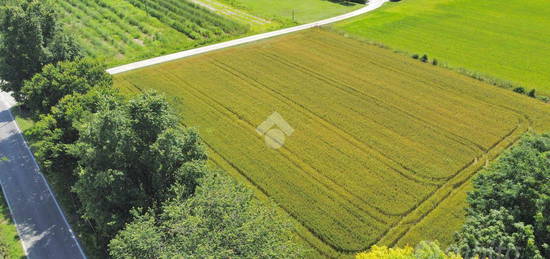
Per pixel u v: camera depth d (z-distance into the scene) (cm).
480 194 2923
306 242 3434
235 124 5047
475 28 8331
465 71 6391
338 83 6056
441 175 4188
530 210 2611
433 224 3588
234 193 2819
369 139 4778
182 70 6425
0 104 5609
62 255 3331
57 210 3809
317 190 3988
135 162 3070
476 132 4916
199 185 3009
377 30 8244
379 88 5925
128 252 2450
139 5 9400
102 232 3197
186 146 3244
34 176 4256
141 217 2644
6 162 4444
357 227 3562
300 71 6419
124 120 2931
